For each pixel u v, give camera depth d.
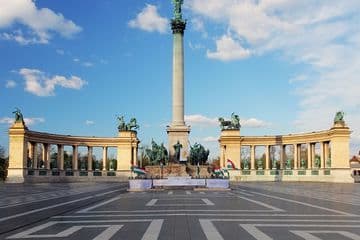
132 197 51.03
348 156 119.25
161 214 30.86
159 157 96.12
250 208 35.81
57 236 20.86
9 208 36.50
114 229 23.16
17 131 116.00
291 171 135.38
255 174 141.75
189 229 23.09
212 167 96.94
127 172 142.38
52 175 125.62
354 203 41.66
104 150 143.12
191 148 97.12
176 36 98.38
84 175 136.12
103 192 63.19
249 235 21.00
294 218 28.31
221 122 147.12
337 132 119.44
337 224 25.19
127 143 143.50
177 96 97.31
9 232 22.27
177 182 72.12
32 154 125.88
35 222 26.45
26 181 115.75
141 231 22.41
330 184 103.56
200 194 57.84
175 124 97.00
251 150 144.88
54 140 129.12
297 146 137.38
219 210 33.97
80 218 28.52
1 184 102.06
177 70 97.62
